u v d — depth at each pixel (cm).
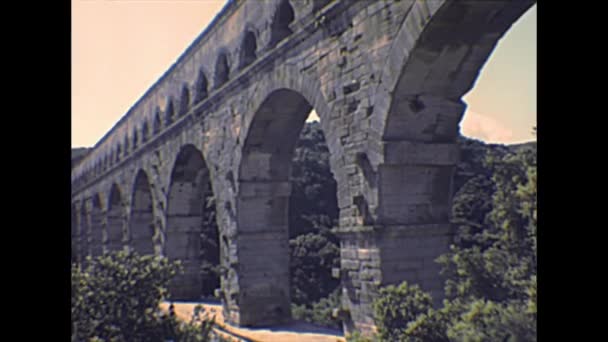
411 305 1366
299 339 2375
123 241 5141
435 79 1543
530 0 1344
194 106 3397
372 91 1627
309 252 4831
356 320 1688
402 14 1495
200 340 1841
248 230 2669
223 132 2902
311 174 6025
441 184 1667
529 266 1311
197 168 3881
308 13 1961
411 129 1606
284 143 2689
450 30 1418
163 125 4091
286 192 2725
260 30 2464
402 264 1595
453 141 1661
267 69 2356
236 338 2417
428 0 1384
